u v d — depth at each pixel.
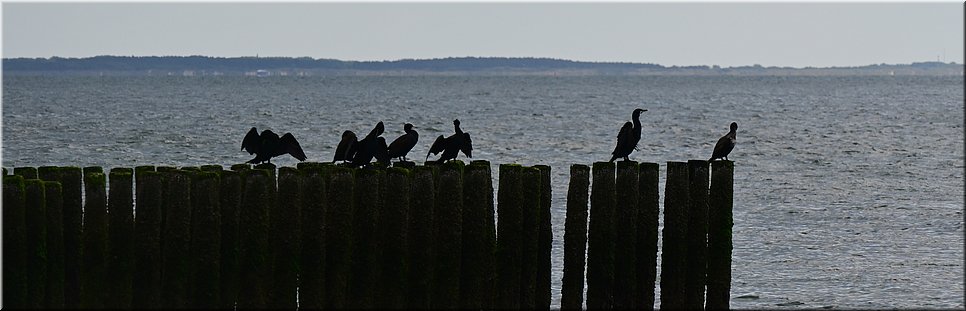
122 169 13.66
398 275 13.91
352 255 13.90
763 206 31.14
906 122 75.69
